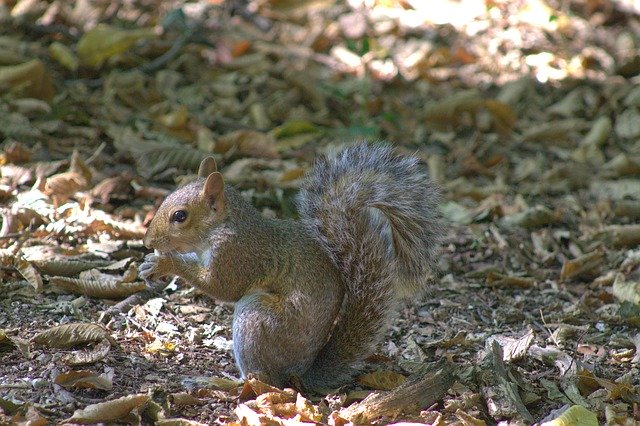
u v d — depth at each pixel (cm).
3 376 781
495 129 1562
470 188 1330
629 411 812
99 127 1365
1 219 1058
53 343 838
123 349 856
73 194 1155
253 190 1245
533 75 1780
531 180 1413
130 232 1071
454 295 1052
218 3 1873
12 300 923
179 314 941
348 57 1742
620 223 1277
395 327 966
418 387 790
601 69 1827
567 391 838
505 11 1998
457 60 1809
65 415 732
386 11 1948
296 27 1864
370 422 759
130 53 1634
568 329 965
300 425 732
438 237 827
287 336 784
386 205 802
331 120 1548
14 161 1219
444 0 1997
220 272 792
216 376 824
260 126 1480
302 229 823
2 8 1664
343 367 829
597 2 2058
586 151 1501
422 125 1566
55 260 978
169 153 1288
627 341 948
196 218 792
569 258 1169
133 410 733
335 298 809
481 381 824
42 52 1579
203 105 1528
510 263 1146
